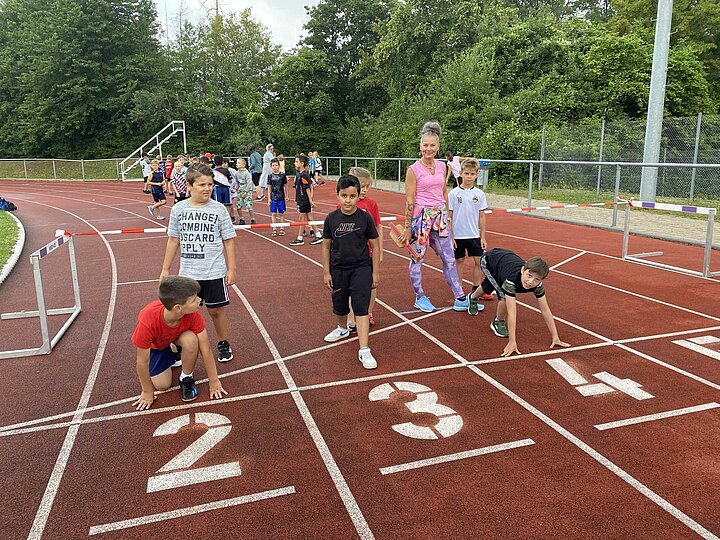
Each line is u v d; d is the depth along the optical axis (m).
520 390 4.55
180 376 4.59
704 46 28.88
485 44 26.80
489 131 22.44
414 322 6.33
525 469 3.44
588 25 27.69
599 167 17.62
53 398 4.54
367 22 41.31
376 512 3.05
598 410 4.20
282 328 6.18
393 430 3.94
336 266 5.24
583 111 23.23
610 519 2.96
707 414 4.12
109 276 8.96
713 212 7.93
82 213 18.28
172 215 4.92
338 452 3.66
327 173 30.56
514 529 2.89
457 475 3.38
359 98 41.44
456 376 4.84
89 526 2.98
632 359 5.19
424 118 26.09
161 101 39.09
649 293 7.43
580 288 7.72
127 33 40.69
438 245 6.55
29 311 7.04
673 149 16.94
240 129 39.91
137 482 3.37
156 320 4.18
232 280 5.08
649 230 12.17
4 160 37.53
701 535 2.84
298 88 40.38
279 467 3.50
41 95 40.22
